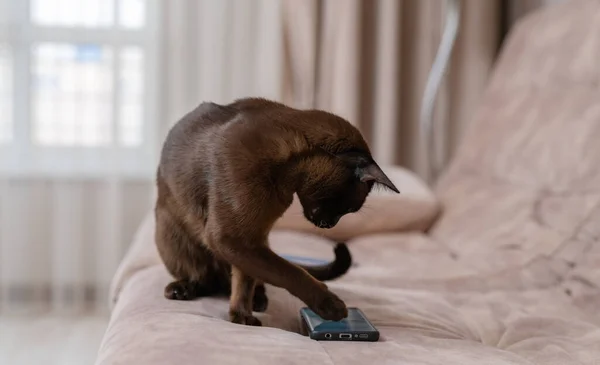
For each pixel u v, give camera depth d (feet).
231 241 3.46
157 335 3.15
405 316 3.98
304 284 3.41
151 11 8.63
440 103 9.10
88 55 8.52
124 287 4.59
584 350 3.57
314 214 3.67
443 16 8.95
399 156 9.26
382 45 8.75
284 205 3.57
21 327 7.90
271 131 3.48
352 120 8.70
